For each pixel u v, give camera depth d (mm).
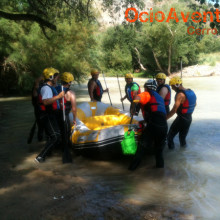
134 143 4633
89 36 16547
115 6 11391
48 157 4973
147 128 4188
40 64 15148
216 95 12820
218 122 7258
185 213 2979
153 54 35156
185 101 4875
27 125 7559
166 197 3354
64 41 15773
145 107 4188
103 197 3389
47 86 4477
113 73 37031
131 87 6117
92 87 6621
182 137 5262
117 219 2896
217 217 2889
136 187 3656
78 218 2932
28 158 4902
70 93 4895
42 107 4570
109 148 4613
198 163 4445
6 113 9570
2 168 4414
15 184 3803
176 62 34188
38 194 3496
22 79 15070
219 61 33062
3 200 3338
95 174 4156
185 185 3672
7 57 15398
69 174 4168
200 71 30109
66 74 4902
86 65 16641
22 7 14445
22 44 14656
